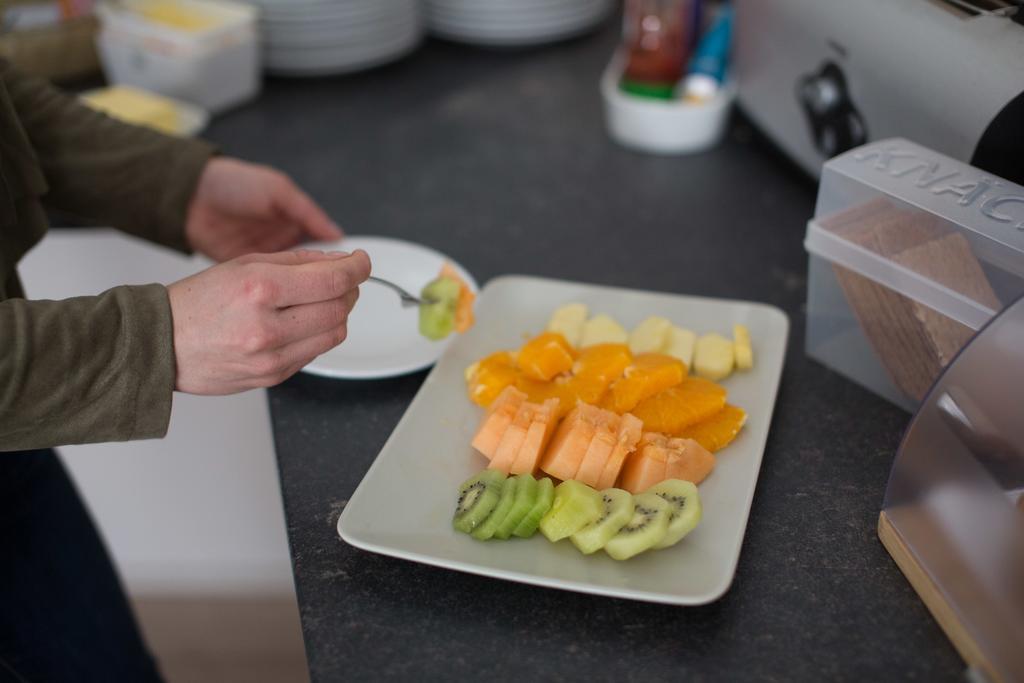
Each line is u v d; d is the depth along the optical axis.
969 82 0.82
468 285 1.00
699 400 0.82
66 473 1.17
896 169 0.80
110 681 1.20
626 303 0.99
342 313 0.73
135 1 1.49
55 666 1.09
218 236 1.10
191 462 1.42
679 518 0.69
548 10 1.60
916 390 0.83
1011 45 0.79
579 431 0.76
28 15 1.39
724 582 0.65
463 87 1.58
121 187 1.03
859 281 0.81
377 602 0.68
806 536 0.73
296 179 1.31
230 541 1.52
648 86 1.34
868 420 0.86
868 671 0.62
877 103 0.97
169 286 0.70
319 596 0.69
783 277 1.08
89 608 1.17
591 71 1.63
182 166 1.04
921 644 0.64
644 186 1.28
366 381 0.93
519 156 1.37
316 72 1.55
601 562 0.68
